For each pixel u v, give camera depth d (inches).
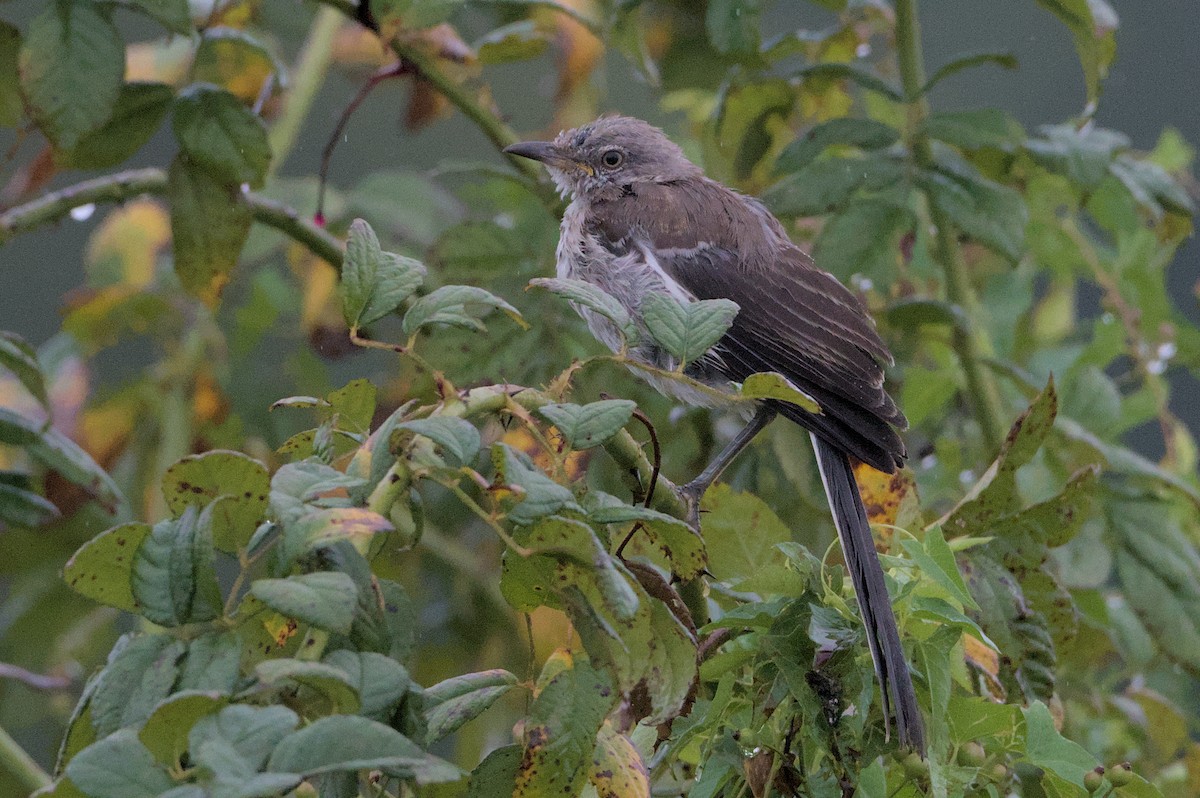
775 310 371.2
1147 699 359.3
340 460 184.9
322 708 158.9
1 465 399.2
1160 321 414.9
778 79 402.9
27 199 376.8
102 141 323.3
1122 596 384.5
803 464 355.9
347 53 449.1
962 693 228.8
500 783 175.5
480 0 371.6
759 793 198.5
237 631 146.9
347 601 138.7
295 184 436.1
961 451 413.4
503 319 362.3
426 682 413.7
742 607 203.6
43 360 419.2
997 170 381.4
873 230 354.0
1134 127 658.2
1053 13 358.3
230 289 442.6
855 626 203.5
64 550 408.8
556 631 381.7
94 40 296.0
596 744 181.6
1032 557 249.8
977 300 430.3
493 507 162.9
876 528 259.3
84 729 152.4
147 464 419.8
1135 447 549.6
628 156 415.5
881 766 201.0
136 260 427.8
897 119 418.0
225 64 405.7
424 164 631.8
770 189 356.5
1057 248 423.2
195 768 127.7
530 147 402.6
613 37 377.7
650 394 375.6
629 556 231.5
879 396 347.3
